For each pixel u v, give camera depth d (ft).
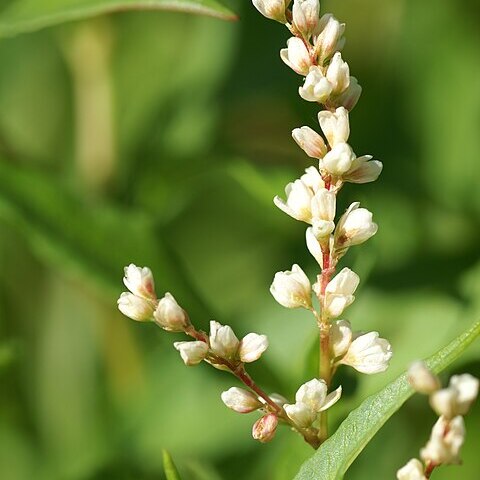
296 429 0.72
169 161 1.06
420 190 1.08
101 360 1.06
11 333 1.09
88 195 1.01
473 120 1.10
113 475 0.96
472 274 0.99
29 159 1.05
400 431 1.01
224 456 0.96
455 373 0.95
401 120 1.10
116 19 1.06
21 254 1.09
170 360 0.99
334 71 0.71
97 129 1.05
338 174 0.71
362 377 0.81
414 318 0.98
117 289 0.90
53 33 1.06
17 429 1.03
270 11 0.72
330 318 0.72
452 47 1.10
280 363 0.96
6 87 1.16
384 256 1.02
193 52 1.11
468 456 0.99
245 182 0.99
